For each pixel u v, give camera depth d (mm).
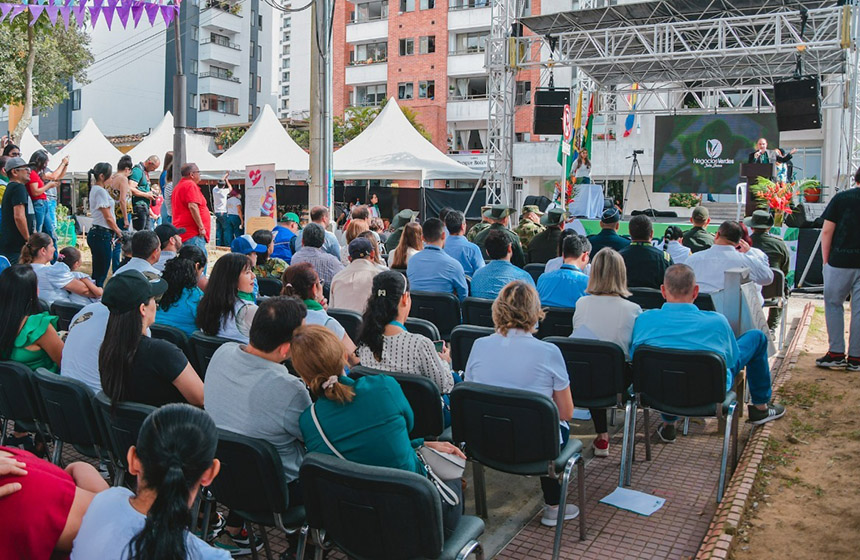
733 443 4402
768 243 7770
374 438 2652
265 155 17141
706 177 16812
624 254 6199
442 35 37688
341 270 6301
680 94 20625
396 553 2436
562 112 15336
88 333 3701
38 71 25891
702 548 3410
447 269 6094
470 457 3553
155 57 50531
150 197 11195
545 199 14773
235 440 2734
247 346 3041
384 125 16594
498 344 3617
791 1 13367
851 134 12938
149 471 1710
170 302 4621
